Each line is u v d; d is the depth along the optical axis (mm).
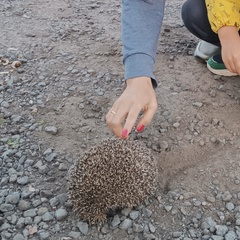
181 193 605
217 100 764
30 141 693
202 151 671
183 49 904
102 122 724
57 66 861
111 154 568
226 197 598
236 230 562
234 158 657
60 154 667
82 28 986
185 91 785
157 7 609
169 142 684
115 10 1069
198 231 562
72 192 563
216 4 667
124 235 557
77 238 553
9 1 1104
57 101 771
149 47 569
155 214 580
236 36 654
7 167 652
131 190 561
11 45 926
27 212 583
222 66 804
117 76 828
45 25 999
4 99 779
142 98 533
